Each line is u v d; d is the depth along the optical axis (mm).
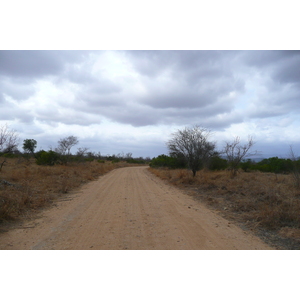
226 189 13680
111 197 12297
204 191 14086
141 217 8203
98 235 6289
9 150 19812
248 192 12227
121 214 8641
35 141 44438
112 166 46375
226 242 5789
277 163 27625
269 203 9383
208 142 20453
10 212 7980
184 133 20484
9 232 6543
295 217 7418
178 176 20812
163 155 44312
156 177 25594
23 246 5535
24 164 31234
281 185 13914
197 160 20031
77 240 5918
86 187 16172
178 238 6055
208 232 6547
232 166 20359
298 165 13898
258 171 26266
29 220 7812
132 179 22797
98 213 8805
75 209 9469
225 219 8055
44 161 32875
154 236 6211
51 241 5852
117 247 5465
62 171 23297
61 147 35469
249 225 7262
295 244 5684
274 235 6340
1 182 12688
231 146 20047
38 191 12609
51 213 8797
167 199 11797
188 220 7824
